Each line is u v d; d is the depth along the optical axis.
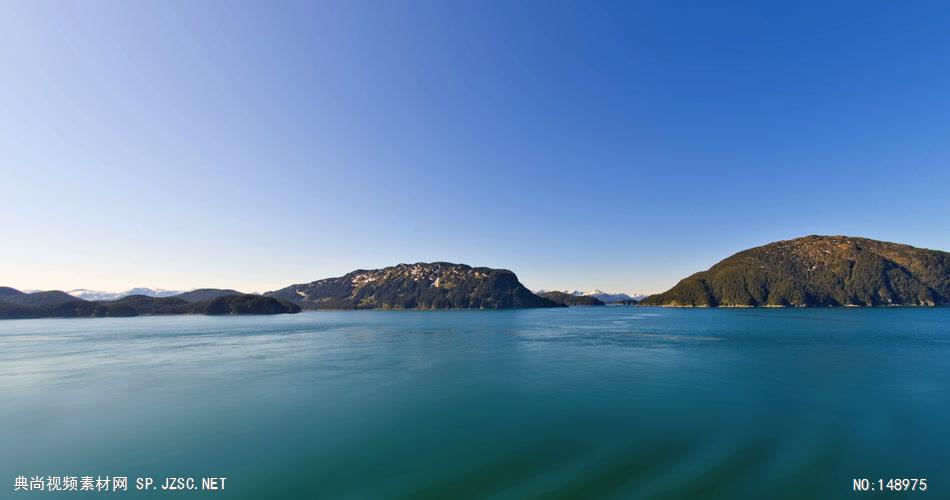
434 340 97.88
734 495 20.41
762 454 25.41
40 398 41.62
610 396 39.66
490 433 29.98
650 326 141.75
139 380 50.03
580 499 20.27
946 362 58.31
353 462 25.50
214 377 51.44
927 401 36.78
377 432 30.59
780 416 32.78
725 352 70.12
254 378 50.44
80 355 74.62
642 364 58.09
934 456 24.95
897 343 82.25
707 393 40.41
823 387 42.59
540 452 26.41
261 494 21.78
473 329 136.00
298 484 22.81
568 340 94.12
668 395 39.81
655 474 22.92
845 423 30.91
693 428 30.22
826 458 24.70
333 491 21.95
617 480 22.27
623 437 28.67
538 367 56.59
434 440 28.84
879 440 27.50
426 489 21.83
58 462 26.36
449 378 49.44
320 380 48.97
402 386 45.25
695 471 23.19
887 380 45.97
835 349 73.19
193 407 37.56
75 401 40.25
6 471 25.17
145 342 98.75
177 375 53.09
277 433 30.69
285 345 89.31
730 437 28.31
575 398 39.09
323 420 33.47
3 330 156.50
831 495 20.34
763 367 54.75
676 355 66.94
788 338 93.38
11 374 55.34
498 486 21.94
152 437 30.28
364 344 89.81
